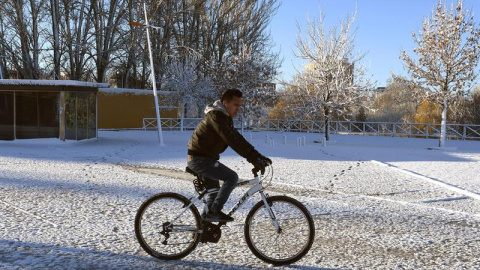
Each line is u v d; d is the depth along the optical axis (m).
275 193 9.68
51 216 7.20
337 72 25.80
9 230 6.32
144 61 41.16
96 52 38.38
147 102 39.38
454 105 24.22
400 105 51.47
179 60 40.50
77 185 10.24
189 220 5.21
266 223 5.12
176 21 41.28
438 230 6.77
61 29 36.12
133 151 19.20
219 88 33.12
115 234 6.21
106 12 38.16
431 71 23.30
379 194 9.85
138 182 10.88
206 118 4.94
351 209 8.15
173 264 5.05
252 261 5.18
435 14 23.19
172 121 40.12
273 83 32.97
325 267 5.05
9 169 12.89
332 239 6.17
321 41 26.50
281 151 20.14
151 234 5.22
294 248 5.09
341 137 31.70
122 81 43.47
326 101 26.47
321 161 16.27
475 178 12.38
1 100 22.89
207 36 42.41
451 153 20.52
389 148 23.00
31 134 22.77
